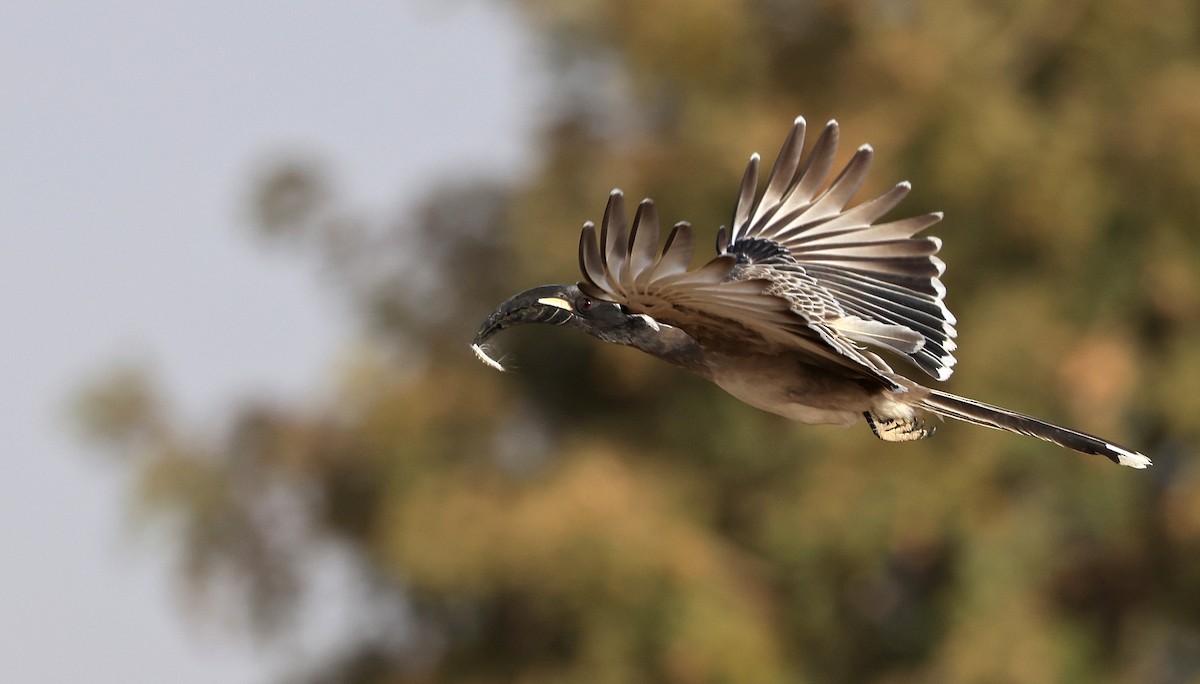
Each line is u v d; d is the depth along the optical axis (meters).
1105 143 14.36
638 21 13.89
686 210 13.91
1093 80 14.51
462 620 15.04
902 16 14.59
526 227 14.76
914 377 13.77
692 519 13.98
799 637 14.25
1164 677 16.45
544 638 14.55
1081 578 15.37
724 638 13.03
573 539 13.17
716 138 13.84
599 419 15.30
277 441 14.80
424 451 14.53
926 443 13.78
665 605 13.09
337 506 15.05
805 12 14.46
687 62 13.90
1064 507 14.66
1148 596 15.32
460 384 14.97
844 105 13.89
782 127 13.82
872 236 7.46
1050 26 14.67
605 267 5.74
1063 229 13.74
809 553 13.71
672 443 14.56
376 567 15.00
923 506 13.44
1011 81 14.59
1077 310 14.48
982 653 13.86
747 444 14.16
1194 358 14.40
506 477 14.55
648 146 14.43
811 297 7.07
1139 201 14.33
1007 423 7.03
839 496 13.50
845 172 7.56
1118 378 13.90
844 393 6.95
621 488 13.71
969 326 14.05
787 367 6.86
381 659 15.70
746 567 14.13
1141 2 14.43
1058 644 14.24
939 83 13.63
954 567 14.14
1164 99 14.14
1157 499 15.04
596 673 13.12
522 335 15.07
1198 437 14.59
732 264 5.60
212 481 14.94
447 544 13.57
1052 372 13.91
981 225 14.17
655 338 6.91
